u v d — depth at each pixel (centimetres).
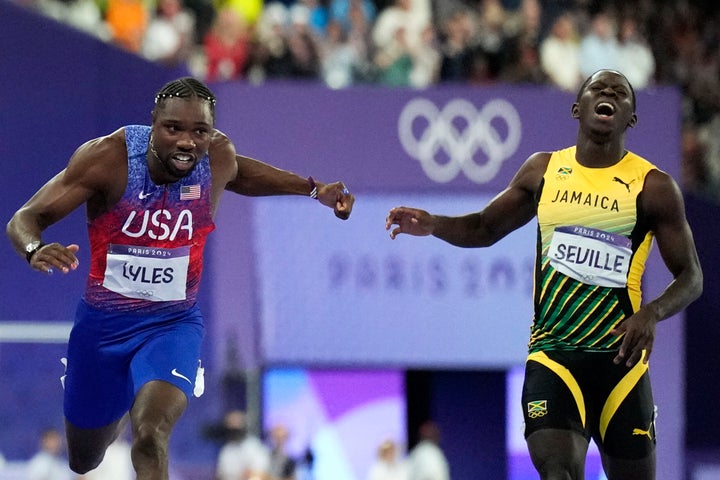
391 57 4466
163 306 1809
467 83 4328
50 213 1722
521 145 4222
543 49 4616
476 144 4216
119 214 1752
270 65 4416
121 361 1812
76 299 3938
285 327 4250
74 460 2022
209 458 3784
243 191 1933
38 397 3809
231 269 4188
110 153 1742
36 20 4000
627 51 4800
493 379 4831
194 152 1706
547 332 1873
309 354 4259
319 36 4566
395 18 4659
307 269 4244
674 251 1836
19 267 3941
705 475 4578
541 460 1755
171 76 4081
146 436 1642
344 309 4256
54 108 4003
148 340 1791
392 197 4228
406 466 4250
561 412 1792
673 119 4269
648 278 4116
